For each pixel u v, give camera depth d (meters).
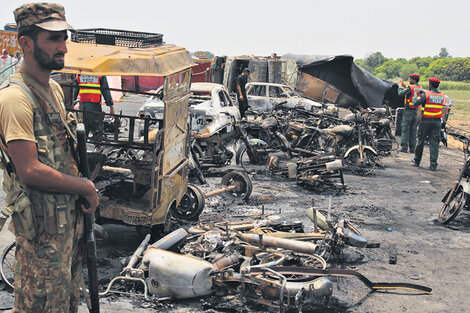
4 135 2.20
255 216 6.98
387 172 11.94
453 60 128.75
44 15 2.24
